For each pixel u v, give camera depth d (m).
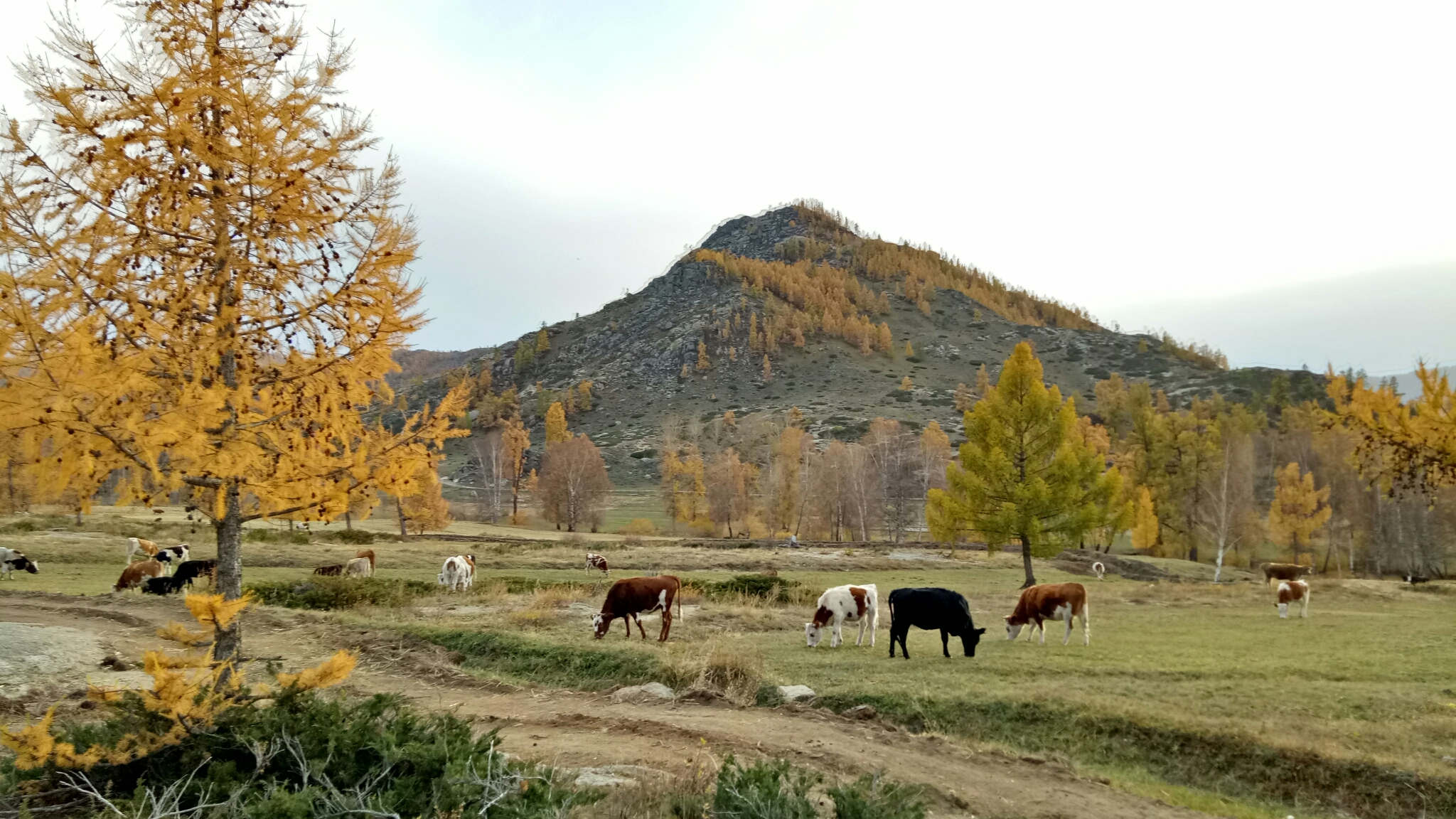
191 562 20.22
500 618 18.69
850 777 8.15
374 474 6.92
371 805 4.93
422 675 13.03
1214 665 14.14
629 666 13.02
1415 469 14.31
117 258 5.89
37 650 11.40
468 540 47.50
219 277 6.34
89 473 5.63
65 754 5.09
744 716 10.66
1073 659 14.85
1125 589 29.81
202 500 6.83
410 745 5.61
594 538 56.44
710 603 23.61
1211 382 176.38
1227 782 9.16
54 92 5.70
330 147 6.58
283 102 6.44
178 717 5.46
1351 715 10.80
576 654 13.81
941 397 177.38
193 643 5.62
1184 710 10.77
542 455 131.62
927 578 35.47
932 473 82.12
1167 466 63.16
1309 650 16.08
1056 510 30.52
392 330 6.79
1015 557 47.44
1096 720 10.42
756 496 95.25
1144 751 9.84
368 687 11.90
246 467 6.33
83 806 5.24
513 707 11.07
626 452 148.12
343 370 6.77
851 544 52.75
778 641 17.81
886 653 15.94
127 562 28.86
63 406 5.20
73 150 5.93
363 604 20.69
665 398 185.38
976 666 14.04
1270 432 94.75
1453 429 13.36
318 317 6.68
